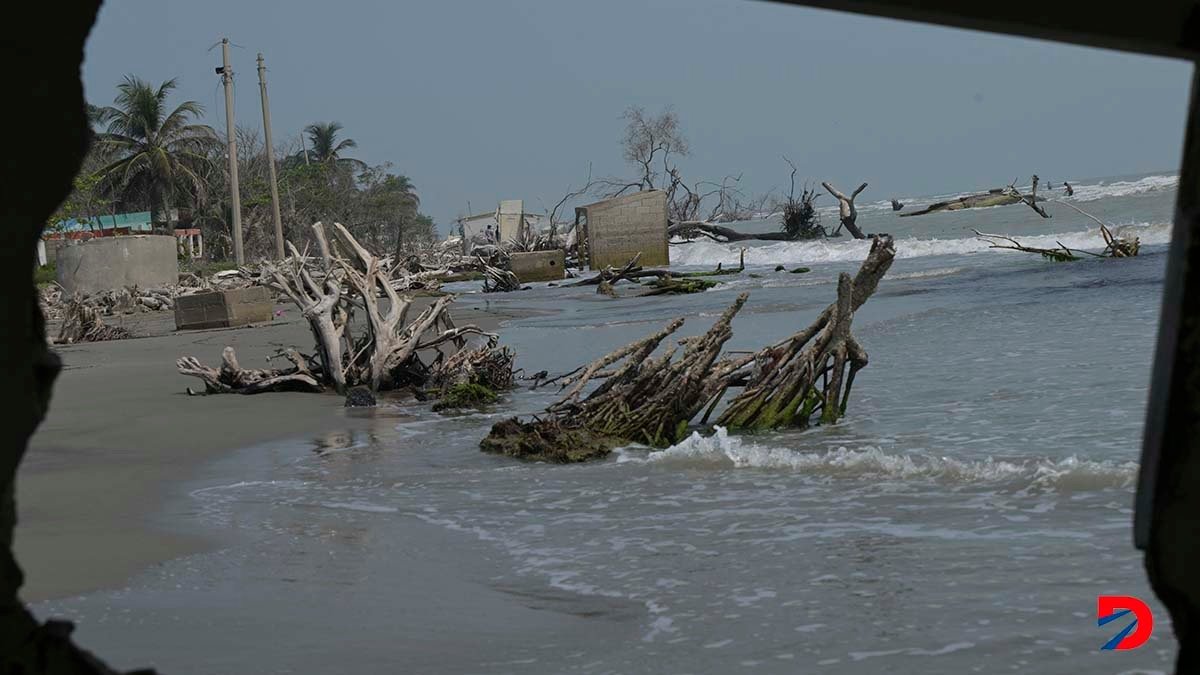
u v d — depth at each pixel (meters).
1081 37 1.38
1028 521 7.20
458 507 8.81
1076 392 12.30
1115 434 10.00
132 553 7.49
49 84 1.27
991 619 5.39
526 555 7.21
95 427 13.79
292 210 78.19
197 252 77.12
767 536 7.30
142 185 73.12
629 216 55.47
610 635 5.57
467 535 7.85
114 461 11.38
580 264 61.72
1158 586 1.58
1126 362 14.09
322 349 17.05
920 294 28.39
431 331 26.34
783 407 11.72
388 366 16.91
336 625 5.83
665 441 11.05
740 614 5.75
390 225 84.56
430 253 70.38
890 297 28.41
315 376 17.31
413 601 6.29
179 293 45.59
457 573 6.88
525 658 5.24
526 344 23.33
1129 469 8.20
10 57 1.23
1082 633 5.10
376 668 5.13
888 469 8.98
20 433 1.30
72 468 11.02
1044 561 6.27
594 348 21.53
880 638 5.23
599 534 7.68
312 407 15.39
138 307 43.53
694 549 7.11
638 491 9.01
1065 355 15.18
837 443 10.66
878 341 18.67
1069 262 35.16
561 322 28.20
